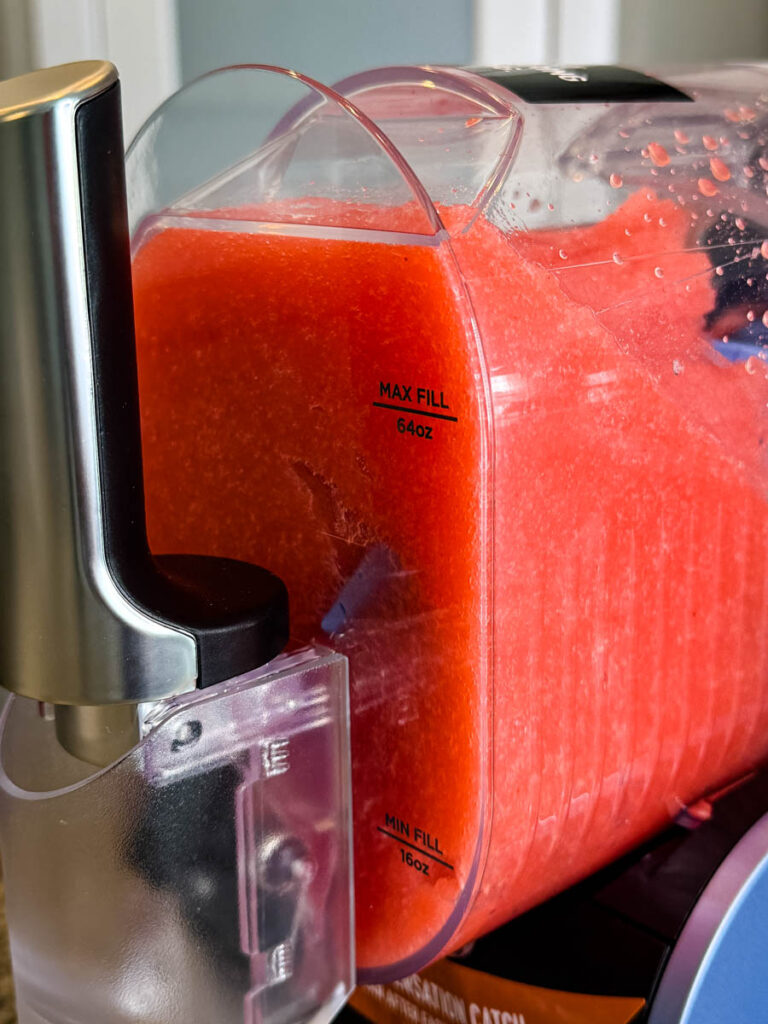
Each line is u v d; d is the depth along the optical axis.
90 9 0.65
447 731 0.33
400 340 0.31
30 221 0.26
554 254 0.33
